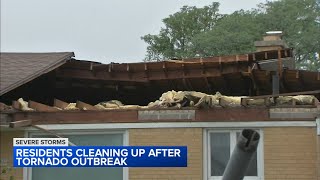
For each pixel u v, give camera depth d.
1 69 11.66
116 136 9.81
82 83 12.57
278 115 9.34
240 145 3.25
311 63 37.97
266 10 40.53
